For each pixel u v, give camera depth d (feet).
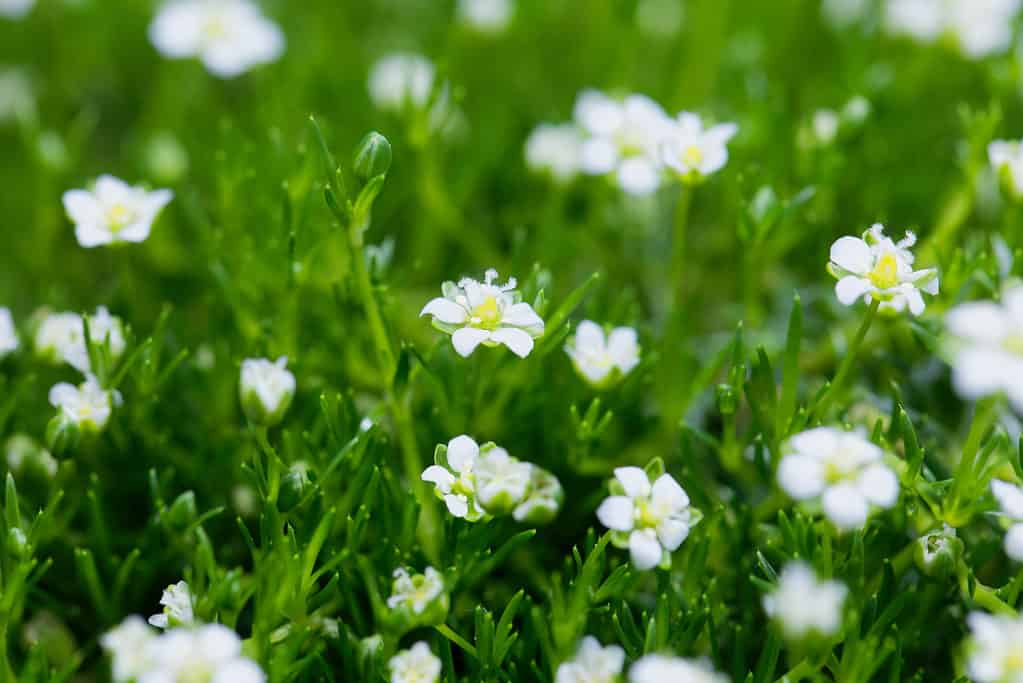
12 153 0.80
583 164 0.72
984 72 0.77
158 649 0.56
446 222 0.73
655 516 0.59
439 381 0.64
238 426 0.67
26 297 0.74
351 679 0.61
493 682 0.61
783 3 0.82
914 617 0.62
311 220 0.68
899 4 0.77
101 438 0.65
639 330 0.68
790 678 0.59
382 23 0.85
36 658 0.61
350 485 0.62
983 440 0.65
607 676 0.59
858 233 0.72
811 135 0.70
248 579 0.63
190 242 0.76
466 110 0.80
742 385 0.63
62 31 0.83
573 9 0.83
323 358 0.68
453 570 0.61
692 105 0.78
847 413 0.66
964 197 0.68
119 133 0.81
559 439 0.66
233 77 0.82
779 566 0.62
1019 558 0.58
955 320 0.56
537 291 0.64
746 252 0.68
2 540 0.62
